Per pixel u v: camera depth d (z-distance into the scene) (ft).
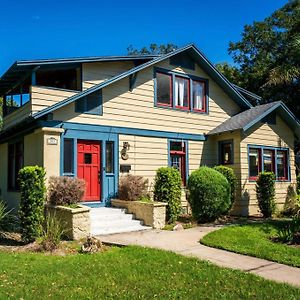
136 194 39.29
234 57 94.32
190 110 49.06
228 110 53.62
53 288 17.90
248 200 46.01
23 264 22.35
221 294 16.83
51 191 33.50
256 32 90.48
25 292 17.37
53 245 26.68
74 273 20.30
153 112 45.34
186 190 45.78
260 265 21.93
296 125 51.96
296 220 30.35
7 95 52.70
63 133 37.81
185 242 28.60
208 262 22.31
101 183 40.32
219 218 41.63
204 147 49.85
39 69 41.32
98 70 45.24
